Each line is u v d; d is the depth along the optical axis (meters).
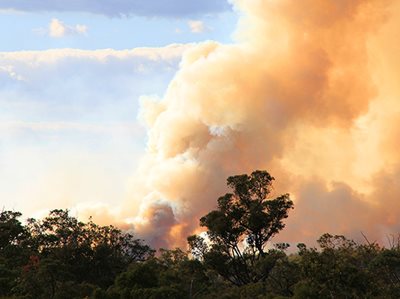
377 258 88.06
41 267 96.94
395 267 86.69
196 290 103.88
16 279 99.75
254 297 95.12
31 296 94.69
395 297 80.50
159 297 88.25
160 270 107.88
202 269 109.12
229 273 111.94
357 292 78.75
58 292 95.56
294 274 98.81
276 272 102.75
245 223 112.19
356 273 79.94
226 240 113.12
